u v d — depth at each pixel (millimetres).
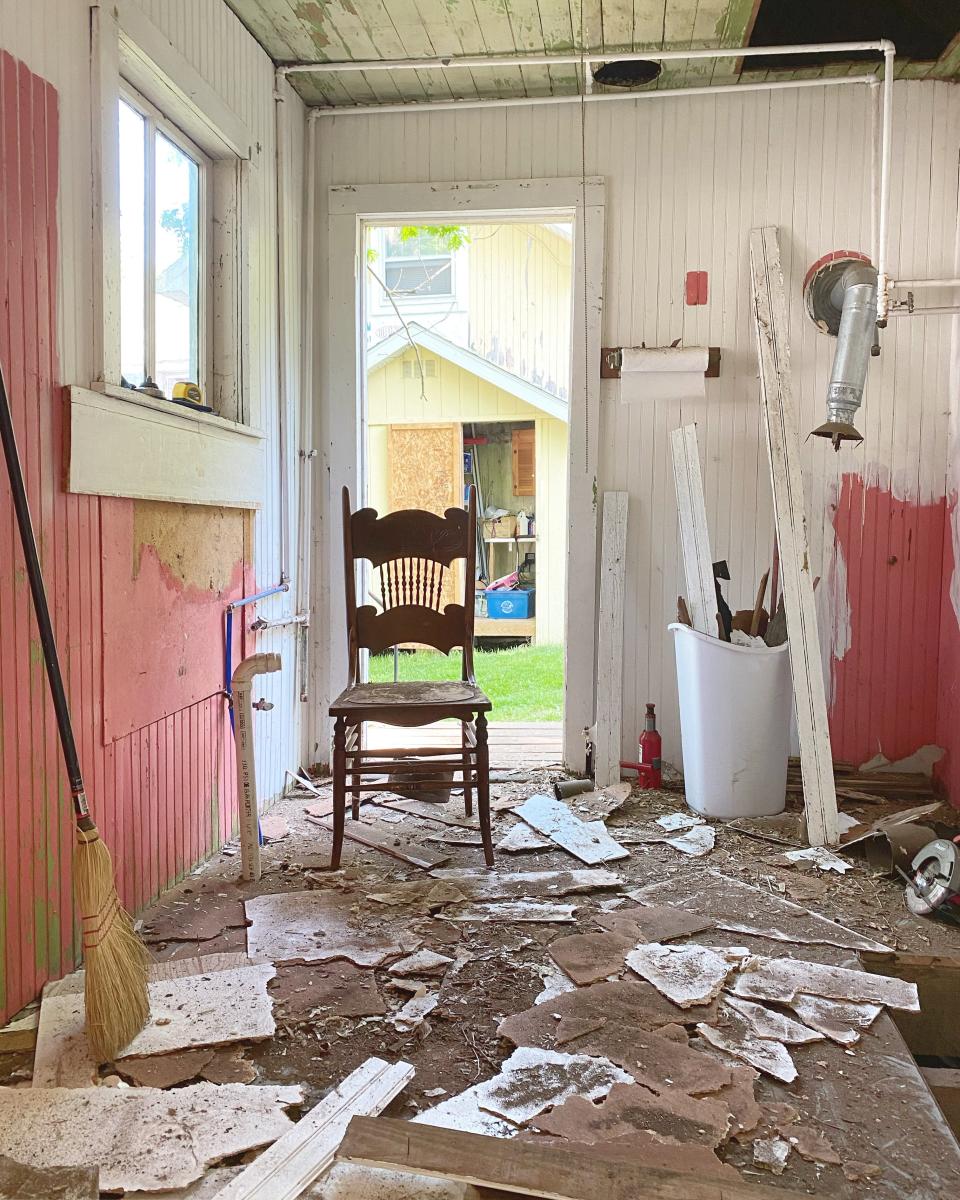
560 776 3682
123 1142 1451
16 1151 1428
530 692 5965
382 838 2959
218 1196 1326
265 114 3246
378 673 6844
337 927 2271
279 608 3447
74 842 1881
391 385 7672
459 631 3102
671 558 3662
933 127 3404
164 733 2516
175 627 2562
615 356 3600
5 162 1769
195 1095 1575
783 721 3221
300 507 3656
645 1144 1459
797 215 3500
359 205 3662
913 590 3535
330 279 3703
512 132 3600
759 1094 1629
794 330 3537
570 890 2527
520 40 3174
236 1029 1781
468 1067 1696
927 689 3553
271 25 3062
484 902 2447
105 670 2178
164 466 2428
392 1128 1434
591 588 3670
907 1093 1641
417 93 3561
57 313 1967
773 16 3061
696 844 2926
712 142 3516
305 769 3732
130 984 1747
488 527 8766
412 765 2725
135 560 2320
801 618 3146
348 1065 1697
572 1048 1744
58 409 1970
